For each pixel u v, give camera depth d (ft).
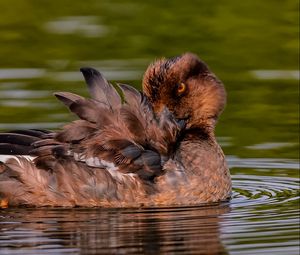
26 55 78.18
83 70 49.85
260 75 74.28
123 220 46.01
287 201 49.60
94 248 41.83
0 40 81.87
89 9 89.30
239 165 56.70
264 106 67.67
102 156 48.60
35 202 48.78
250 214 47.01
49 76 72.49
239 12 88.12
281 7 89.30
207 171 49.96
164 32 83.71
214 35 83.20
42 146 48.78
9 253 41.16
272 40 82.38
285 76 74.08
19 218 46.52
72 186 48.47
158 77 52.70
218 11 88.38
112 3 90.84
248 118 65.26
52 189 48.55
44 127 61.00
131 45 80.33
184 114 52.70
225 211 47.67
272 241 42.45
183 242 42.57
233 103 68.44
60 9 89.45
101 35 82.69
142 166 48.73
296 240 42.50
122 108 49.49
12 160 48.85
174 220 45.93
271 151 59.06
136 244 42.37
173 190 48.85
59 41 81.25
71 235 43.60
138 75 71.82
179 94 52.60
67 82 70.85
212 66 76.54
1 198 48.96
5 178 48.93
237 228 44.45
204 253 41.19
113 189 48.42
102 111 49.19
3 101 66.59
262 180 54.13
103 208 48.42
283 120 64.90
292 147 59.62
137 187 48.55
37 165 48.60
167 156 49.47
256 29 84.48
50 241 42.78
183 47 80.23
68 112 64.08
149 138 49.49
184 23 85.51
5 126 61.00
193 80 52.60
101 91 49.49
